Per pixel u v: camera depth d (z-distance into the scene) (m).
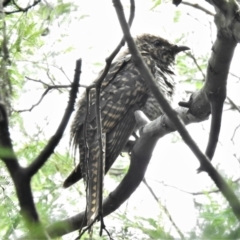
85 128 8.27
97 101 7.71
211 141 8.22
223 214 6.59
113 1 6.61
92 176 11.66
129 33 6.54
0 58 7.89
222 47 8.05
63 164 12.77
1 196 10.25
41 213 7.62
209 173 6.02
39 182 12.10
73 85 6.31
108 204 10.40
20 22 10.75
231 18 7.59
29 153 11.96
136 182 10.38
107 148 12.61
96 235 10.54
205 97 8.88
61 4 11.33
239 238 5.45
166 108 6.19
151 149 10.23
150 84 6.32
